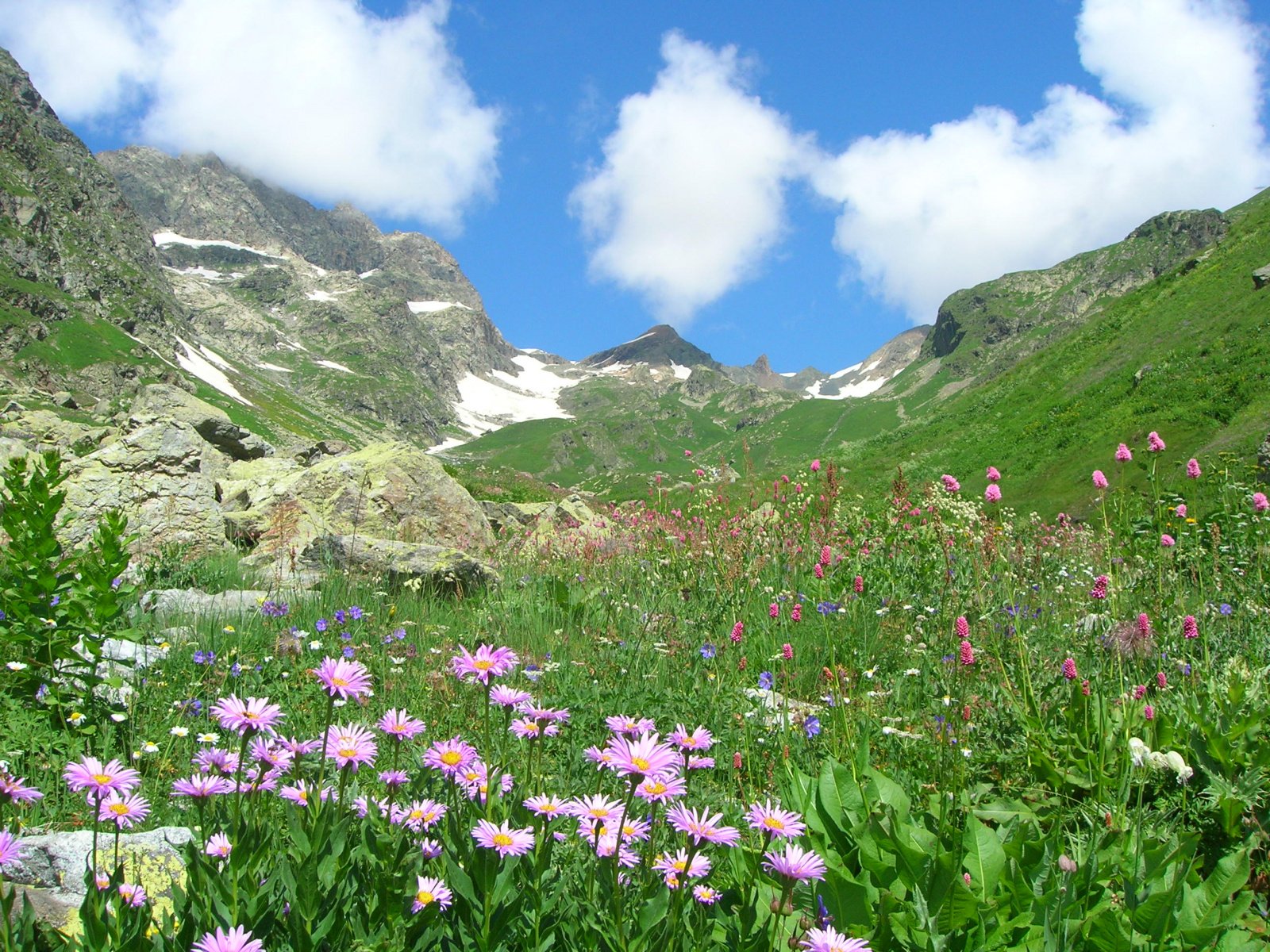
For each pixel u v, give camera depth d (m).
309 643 6.24
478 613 8.32
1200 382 35.56
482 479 27.77
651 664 6.35
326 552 10.09
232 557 11.06
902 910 2.73
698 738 2.65
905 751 4.60
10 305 180.75
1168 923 2.67
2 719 4.41
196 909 2.15
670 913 2.21
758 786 4.25
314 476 13.79
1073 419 40.19
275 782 2.92
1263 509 8.13
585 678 5.84
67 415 79.38
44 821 3.62
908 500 9.20
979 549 7.21
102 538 5.25
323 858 2.23
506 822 2.35
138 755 4.11
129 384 176.50
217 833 2.56
